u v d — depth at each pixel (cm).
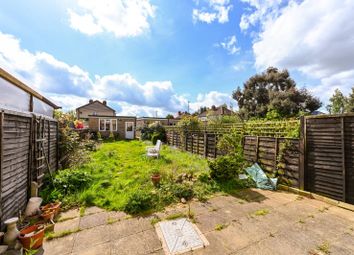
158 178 507
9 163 302
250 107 2030
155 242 281
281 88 1931
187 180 536
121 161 831
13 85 359
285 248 264
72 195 431
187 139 1134
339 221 335
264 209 388
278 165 532
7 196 293
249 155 643
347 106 1195
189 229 313
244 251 259
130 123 2095
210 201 431
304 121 471
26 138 380
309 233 300
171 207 399
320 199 426
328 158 422
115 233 305
